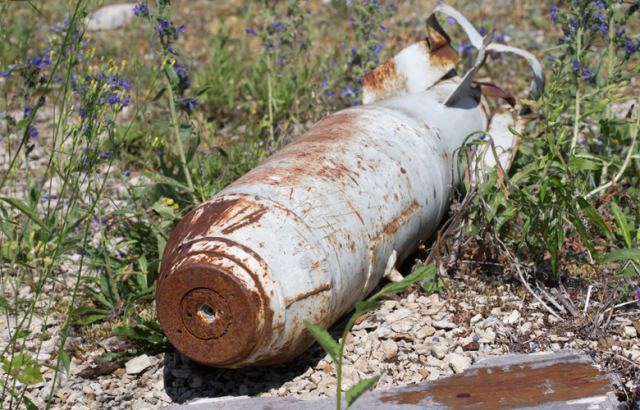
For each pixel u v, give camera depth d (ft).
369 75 20.08
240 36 32.12
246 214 13.05
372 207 14.57
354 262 13.91
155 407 13.69
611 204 16.39
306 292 12.88
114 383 14.43
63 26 18.53
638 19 30.25
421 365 14.12
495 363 13.89
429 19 19.83
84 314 16.05
